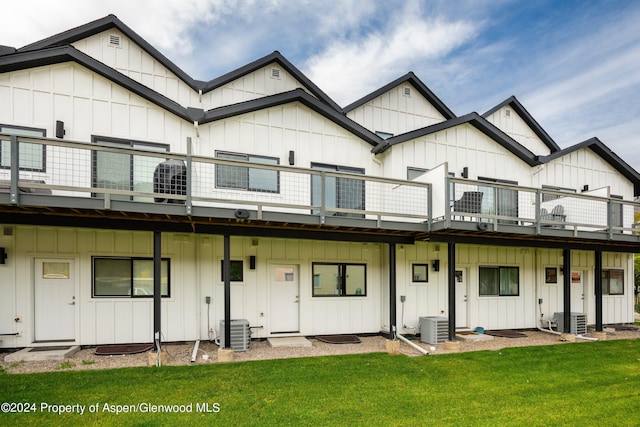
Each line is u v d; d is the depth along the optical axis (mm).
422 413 4789
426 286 10430
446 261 10711
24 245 7625
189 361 6965
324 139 9531
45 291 7855
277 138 9055
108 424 4266
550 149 13984
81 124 7570
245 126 8797
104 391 5246
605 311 12852
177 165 7680
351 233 8398
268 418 4523
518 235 9164
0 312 7430
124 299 8188
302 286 9484
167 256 8484
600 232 9891
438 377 6281
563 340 9961
